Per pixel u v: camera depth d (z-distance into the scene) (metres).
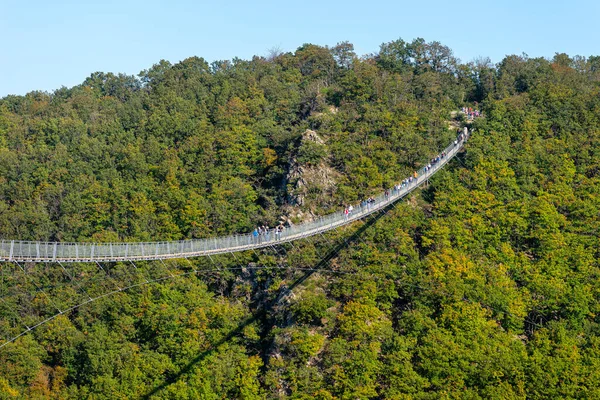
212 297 135.75
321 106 176.75
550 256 133.00
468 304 123.00
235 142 167.50
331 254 133.88
